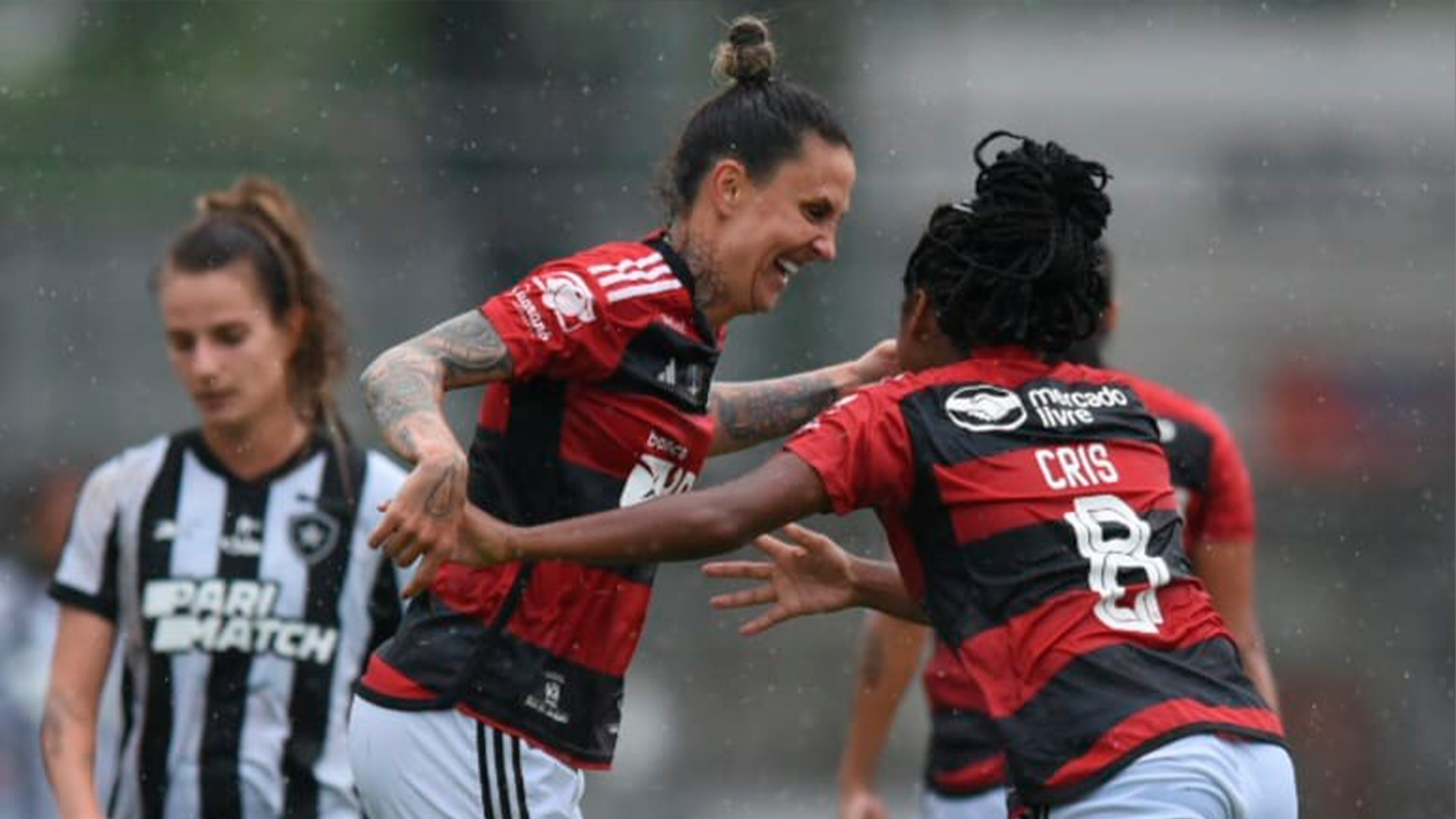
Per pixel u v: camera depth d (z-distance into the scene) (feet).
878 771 114.52
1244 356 129.80
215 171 121.70
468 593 48.98
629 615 50.39
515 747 48.88
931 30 134.62
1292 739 119.85
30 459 117.39
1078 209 49.52
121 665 59.11
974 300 49.03
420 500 42.98
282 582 58.54
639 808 113.09
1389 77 139.74
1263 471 127.54
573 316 47.62
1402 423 128.26
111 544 58.90
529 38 133.59
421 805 48.85
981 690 45.98
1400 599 124.06
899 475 47.03
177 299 58.80
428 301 121.19
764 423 57.00
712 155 50.52
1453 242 130.82
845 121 126.93
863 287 121.90
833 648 116.37
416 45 136.15
